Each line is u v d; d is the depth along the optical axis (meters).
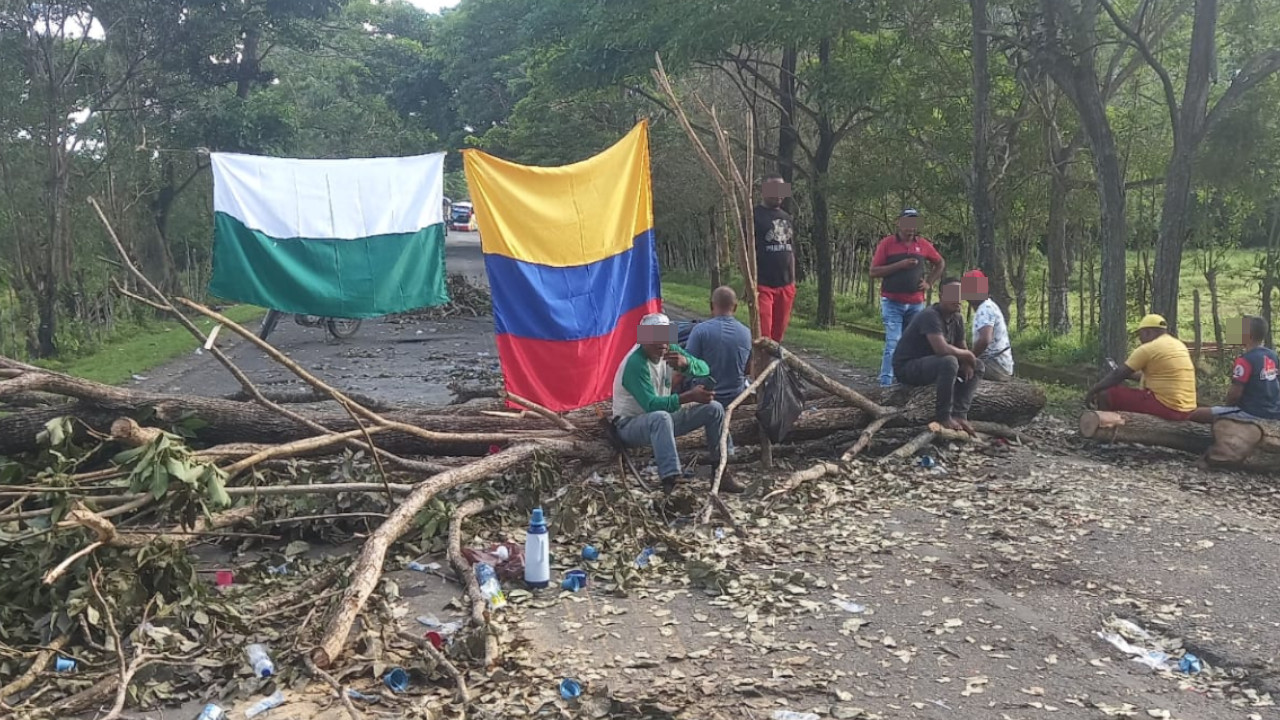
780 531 6.50
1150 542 6.31
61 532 4.91
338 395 6.30
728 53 19.36
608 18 17.97
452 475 6.29
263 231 8.65
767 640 4.81
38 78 17.06
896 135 17.00
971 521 6.75
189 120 24.11
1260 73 10.95
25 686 4.24
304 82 39.25
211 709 4.04
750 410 8.36
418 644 4.53
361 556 5.19
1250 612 5.21
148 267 24.33
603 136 29.28
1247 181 12.49
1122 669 4.55
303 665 4.42
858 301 23.56
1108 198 12.05
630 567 5.71
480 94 48.16
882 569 5.82
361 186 8.99
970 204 15.71
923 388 8.83
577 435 7.56
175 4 21.19
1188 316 17.34
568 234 8.17
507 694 4.21
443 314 21.45
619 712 4.06
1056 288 16.72
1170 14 13.69
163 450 5.06
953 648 4.74
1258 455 8.31
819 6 14.95
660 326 6.89
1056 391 12.45
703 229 33.09
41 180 17.33
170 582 4.95
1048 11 11.83
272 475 6.75
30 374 6.62
